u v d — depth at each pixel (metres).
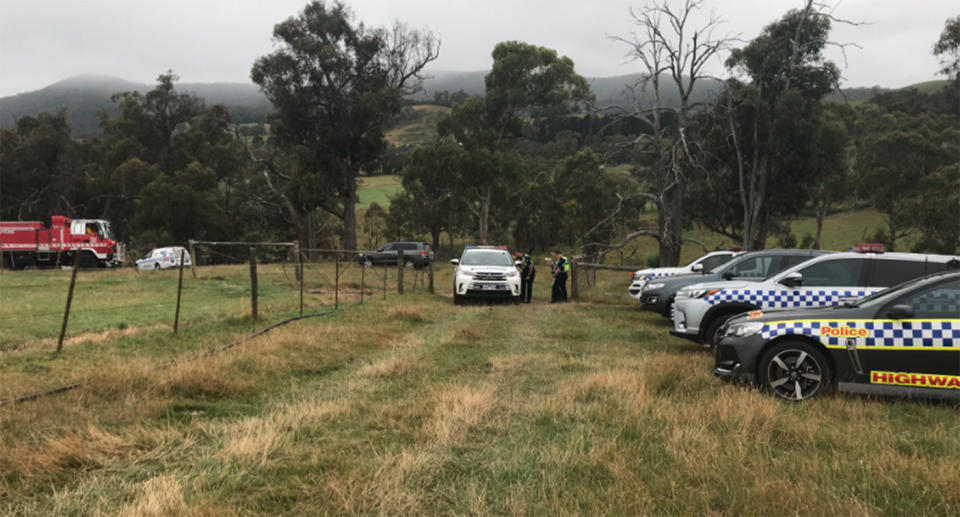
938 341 5.78
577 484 3.84
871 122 69.88
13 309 12.45
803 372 6.20
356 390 6.55
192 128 67.38
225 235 61.81
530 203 71.50
